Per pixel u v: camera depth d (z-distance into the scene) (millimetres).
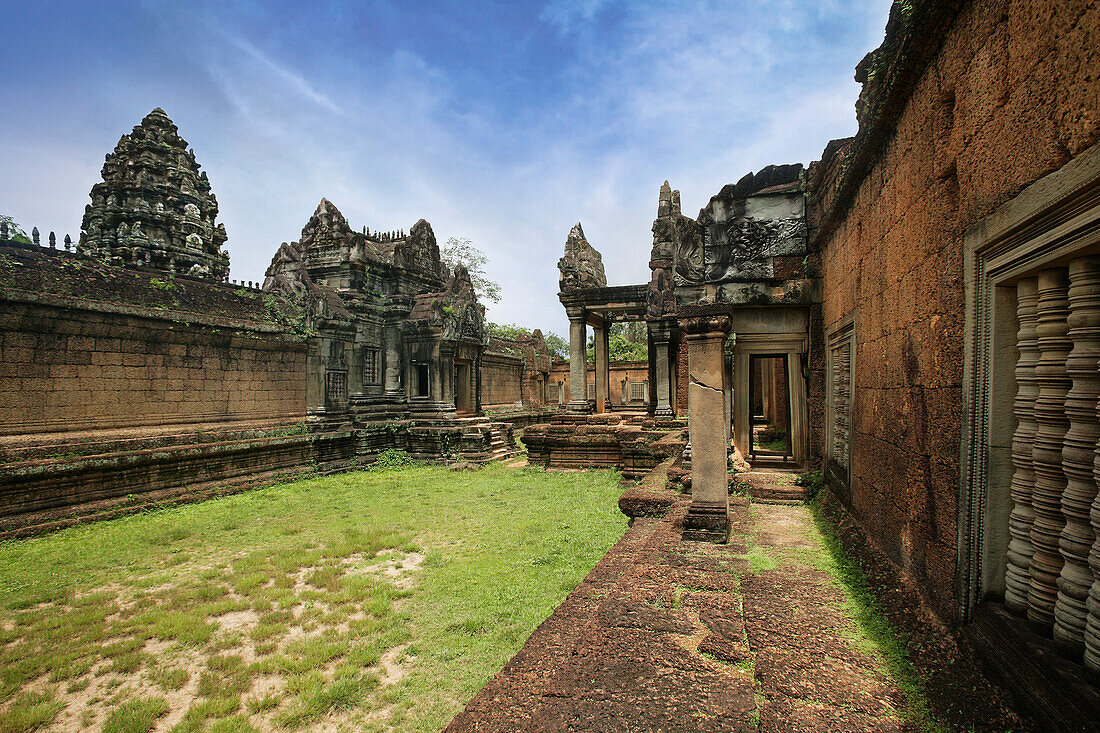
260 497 12938
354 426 18156
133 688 4645
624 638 3482
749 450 10078
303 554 8281
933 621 3334
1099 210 1951
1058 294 2490
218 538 9398
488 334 30312
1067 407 2412
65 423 11547
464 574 7129
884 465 4617
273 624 5773
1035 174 2330
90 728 4156
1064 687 2102
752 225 8625
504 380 30672
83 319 11828
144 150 21609
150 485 11969
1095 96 1916
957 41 3115
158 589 7039
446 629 5555
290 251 17672
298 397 17094
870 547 4844
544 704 2777
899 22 3814
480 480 15062
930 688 2820
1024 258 2539
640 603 4039
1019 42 2461
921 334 3744
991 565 2871
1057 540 2496
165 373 13453
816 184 8055
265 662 4922
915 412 3832
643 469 14094
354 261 19625
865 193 5367
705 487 5824
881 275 4770
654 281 17547
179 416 13719
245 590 6793
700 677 3021
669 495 7516
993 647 2629
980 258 2904
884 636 3463
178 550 8727
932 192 3551
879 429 4797
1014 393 2809
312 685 4531
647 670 3100
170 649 5316
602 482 13922
